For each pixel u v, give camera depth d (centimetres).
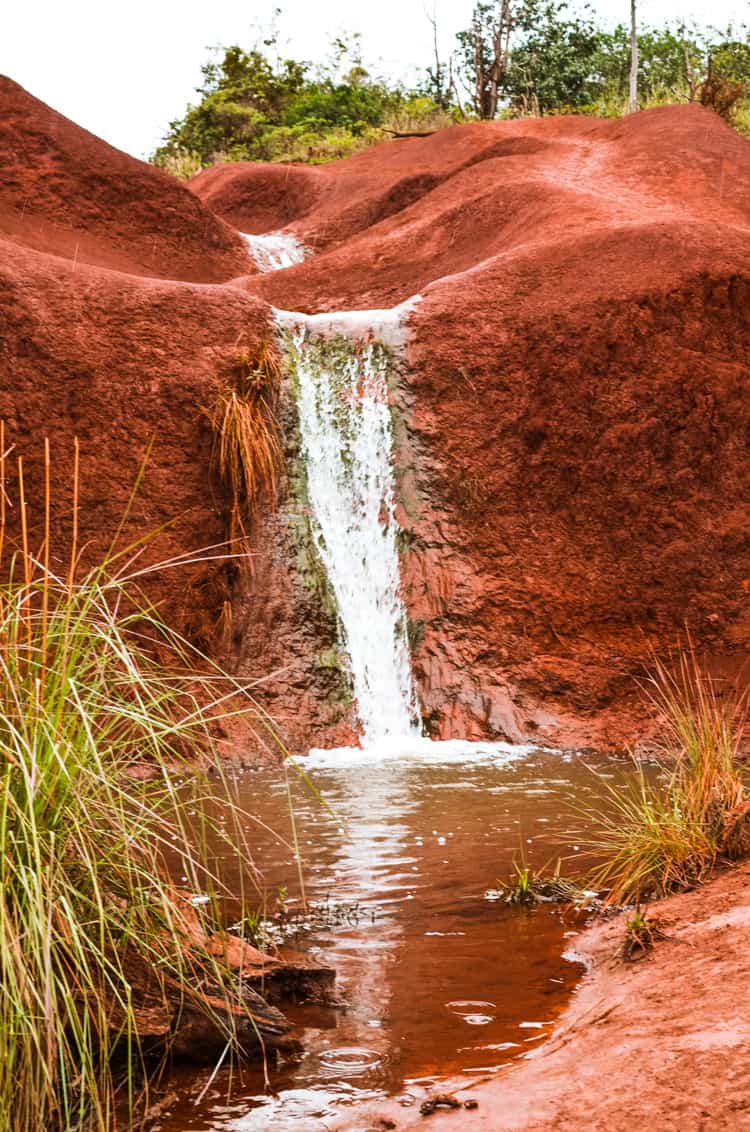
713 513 1464
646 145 2214
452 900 634
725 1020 389
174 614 1275
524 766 1115
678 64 4447
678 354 1524
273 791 977
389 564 1416
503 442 1484
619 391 1499
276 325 1561
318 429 1501
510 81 4503
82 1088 363
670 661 1356
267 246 2495
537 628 1359
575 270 1619
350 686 1317
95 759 399
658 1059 367
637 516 1450
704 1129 317
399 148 2967
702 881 602
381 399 1516
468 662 1325
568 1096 356
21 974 352
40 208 2142
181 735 453
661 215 1852
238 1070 418
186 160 4062
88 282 1466
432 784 1009
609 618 1386
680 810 684
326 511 1452
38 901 351
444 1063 416
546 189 2008
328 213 2678
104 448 1339
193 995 427
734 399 1515
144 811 441
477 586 1379
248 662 1297
